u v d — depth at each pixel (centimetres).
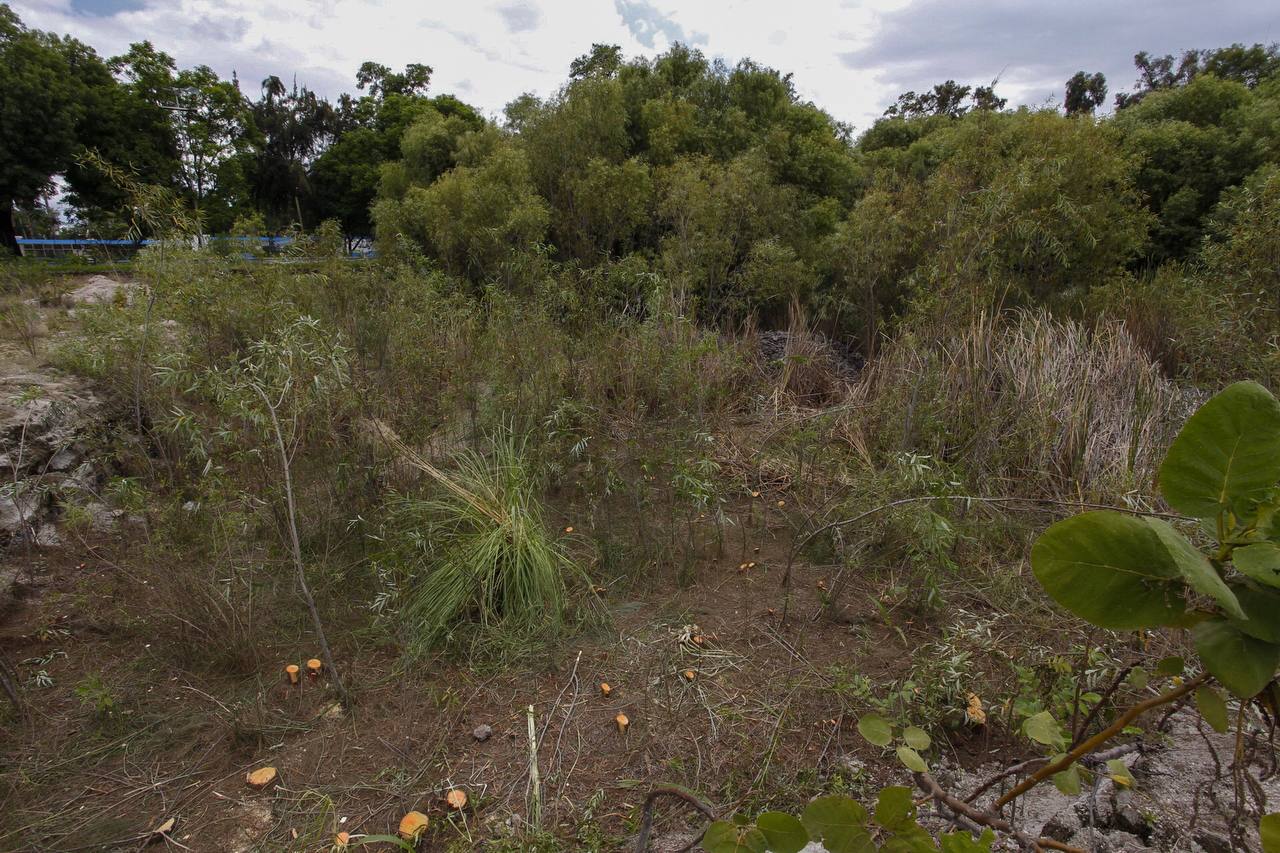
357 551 346
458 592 290
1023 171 485
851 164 1089
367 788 220
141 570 309
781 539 381
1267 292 493
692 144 1043
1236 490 69
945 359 487
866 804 207
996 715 236
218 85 1994
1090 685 223
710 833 98
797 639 292
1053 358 479
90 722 246
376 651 286
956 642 261
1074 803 199
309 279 561
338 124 2803
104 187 1800
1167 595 71
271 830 205
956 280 466
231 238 568
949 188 615
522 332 502
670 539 370
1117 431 425
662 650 284
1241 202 558
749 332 713
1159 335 596
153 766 229
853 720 244
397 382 449
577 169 923
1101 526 71
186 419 302
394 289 578
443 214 818
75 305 615
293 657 281
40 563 328
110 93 1834
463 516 328
